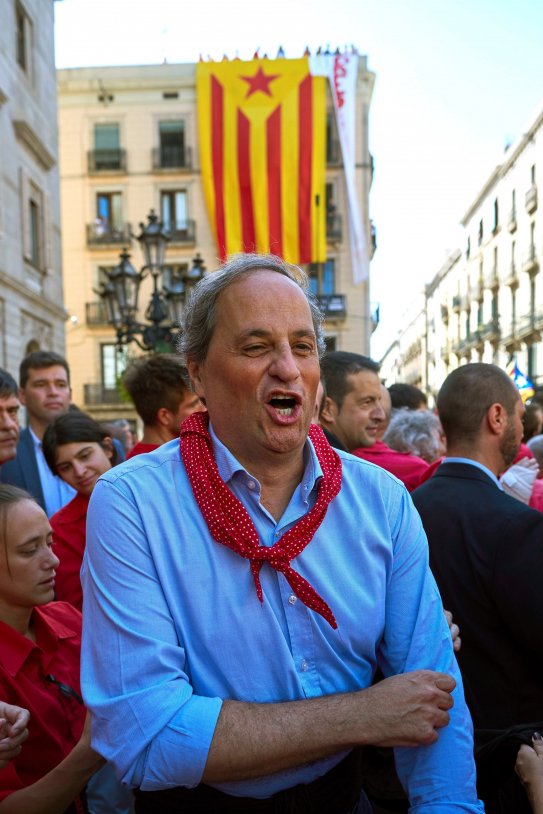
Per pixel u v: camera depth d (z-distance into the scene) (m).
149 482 1.23
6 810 1.40
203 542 1.19
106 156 22.78
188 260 22.72
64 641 1.83
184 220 22.80
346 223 22.14
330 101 22.09
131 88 22.70
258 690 1.16
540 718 1.67
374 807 1.65
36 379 3.82
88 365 23.19
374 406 3.03
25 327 12.34
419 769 1.19
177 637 1.17
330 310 22.05
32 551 1.71
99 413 23.30
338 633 1.21
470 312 38.88
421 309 54.03
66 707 1.74
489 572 1.68
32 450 3.68
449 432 2.09
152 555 1.18
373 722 1.09
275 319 1.19
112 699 1.09
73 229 22.95
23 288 11.88
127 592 1.15
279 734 1.06
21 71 12.30
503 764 1.48
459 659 1.73
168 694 1.08
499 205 33.41
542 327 28.22
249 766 1.05
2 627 1.69
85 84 22.66
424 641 1.26
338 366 3.05
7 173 11.47
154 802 1.25
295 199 18.02
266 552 1.17
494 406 2.03
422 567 1.32
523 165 30.14
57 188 14.65
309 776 1.23
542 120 27.48
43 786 1.41
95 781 2.03
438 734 1.18
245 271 1.24
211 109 18.22
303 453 1.30
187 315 1.31
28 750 1.62
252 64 18.27
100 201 23.08
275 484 1.27
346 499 1.29
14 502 1.72
